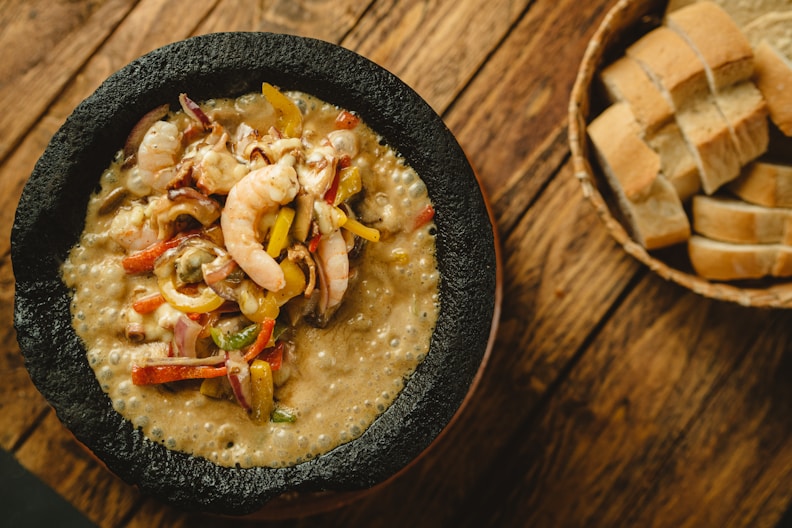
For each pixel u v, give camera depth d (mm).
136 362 492
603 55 568
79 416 481
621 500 598
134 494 588
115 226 496
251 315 490
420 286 506
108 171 500
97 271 498
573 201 597
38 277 489
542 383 598
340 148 501
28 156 591
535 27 600
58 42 594
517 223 598
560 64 599
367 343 506
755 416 597
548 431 599
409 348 503
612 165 550
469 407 598
